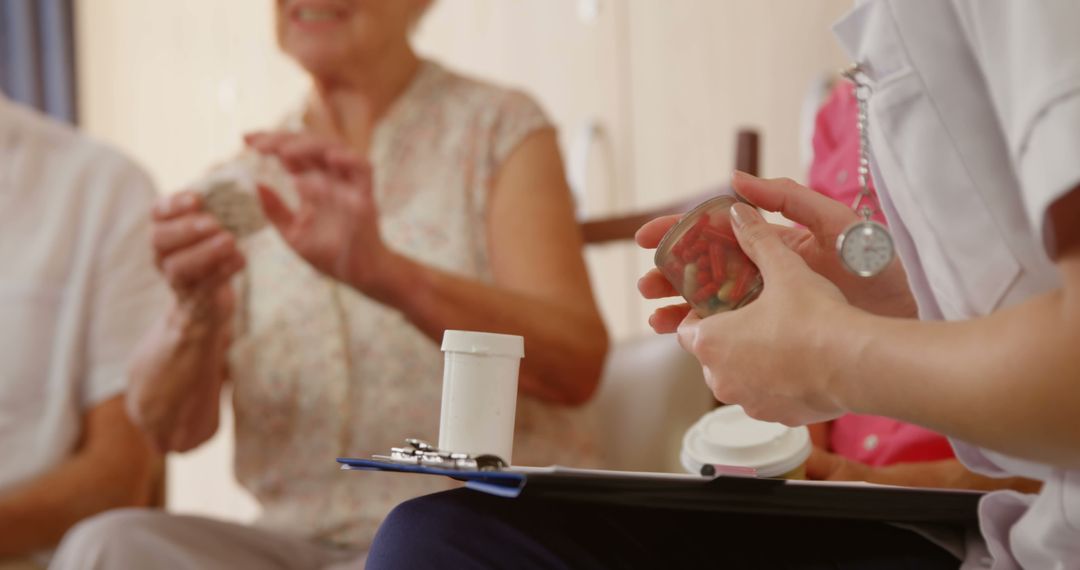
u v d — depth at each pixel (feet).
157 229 5.44
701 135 9.14
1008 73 2.11
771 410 2.38
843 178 4.25
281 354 5.80
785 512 2.53
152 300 6.77
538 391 5.64
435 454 2.58
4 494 6.23
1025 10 2.03
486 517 2.69
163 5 12.28
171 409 5.86
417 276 5.32
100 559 4.75
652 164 9.41
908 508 2.61
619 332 9.49
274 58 11.63
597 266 9.61
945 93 2.33
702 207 2.57
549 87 10.00
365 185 5.23
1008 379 1.98
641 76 9.46
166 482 6.79
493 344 2.85
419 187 6.02
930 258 2.48
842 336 2.19
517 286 5.81
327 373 5.69
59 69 12.42
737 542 2.76
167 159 12.32
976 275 2.38
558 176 6.10
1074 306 1.92
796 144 8.61
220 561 4.93
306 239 5.29
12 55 12.20
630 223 6.46
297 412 5.74
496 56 10.28
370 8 5.98
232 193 5.35
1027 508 2.56
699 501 2.45
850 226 2.40
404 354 5.66
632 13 9.50
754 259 2.47
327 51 5.97
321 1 5.97
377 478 5.57
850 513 2.56
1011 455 2.09
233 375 5.92
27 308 6.48
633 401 5.99
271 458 5.78
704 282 2.57
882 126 2.43
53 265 6.58
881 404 2.16
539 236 5.88
